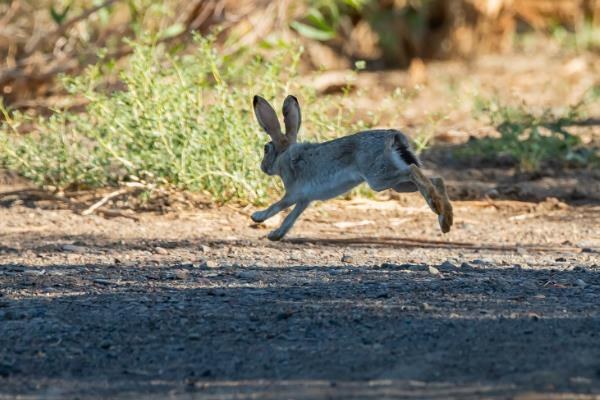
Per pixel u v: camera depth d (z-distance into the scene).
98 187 17.12
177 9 22.88
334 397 7.59
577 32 31.41
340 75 26.89
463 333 9.05
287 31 26.67
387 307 9.96
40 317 9.88
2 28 23.70
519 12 31.22
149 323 9.64
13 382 8.21
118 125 16.52
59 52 22.97
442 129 22.30
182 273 11.74
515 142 19.52
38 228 14.96
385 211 16.39
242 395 7.73
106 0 22.94
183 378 8.18
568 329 9.12
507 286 10.83
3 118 20.73
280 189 16.33
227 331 9.34
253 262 12.55
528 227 15.47
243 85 19.25
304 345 8.87
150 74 16.39
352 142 11.19
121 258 12.88
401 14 30.08
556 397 7.43
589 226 15.54
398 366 8.24
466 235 14.82
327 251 13.46
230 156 16.08
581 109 23.88
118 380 8.19
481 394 7.54
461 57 30.11
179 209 15.99
